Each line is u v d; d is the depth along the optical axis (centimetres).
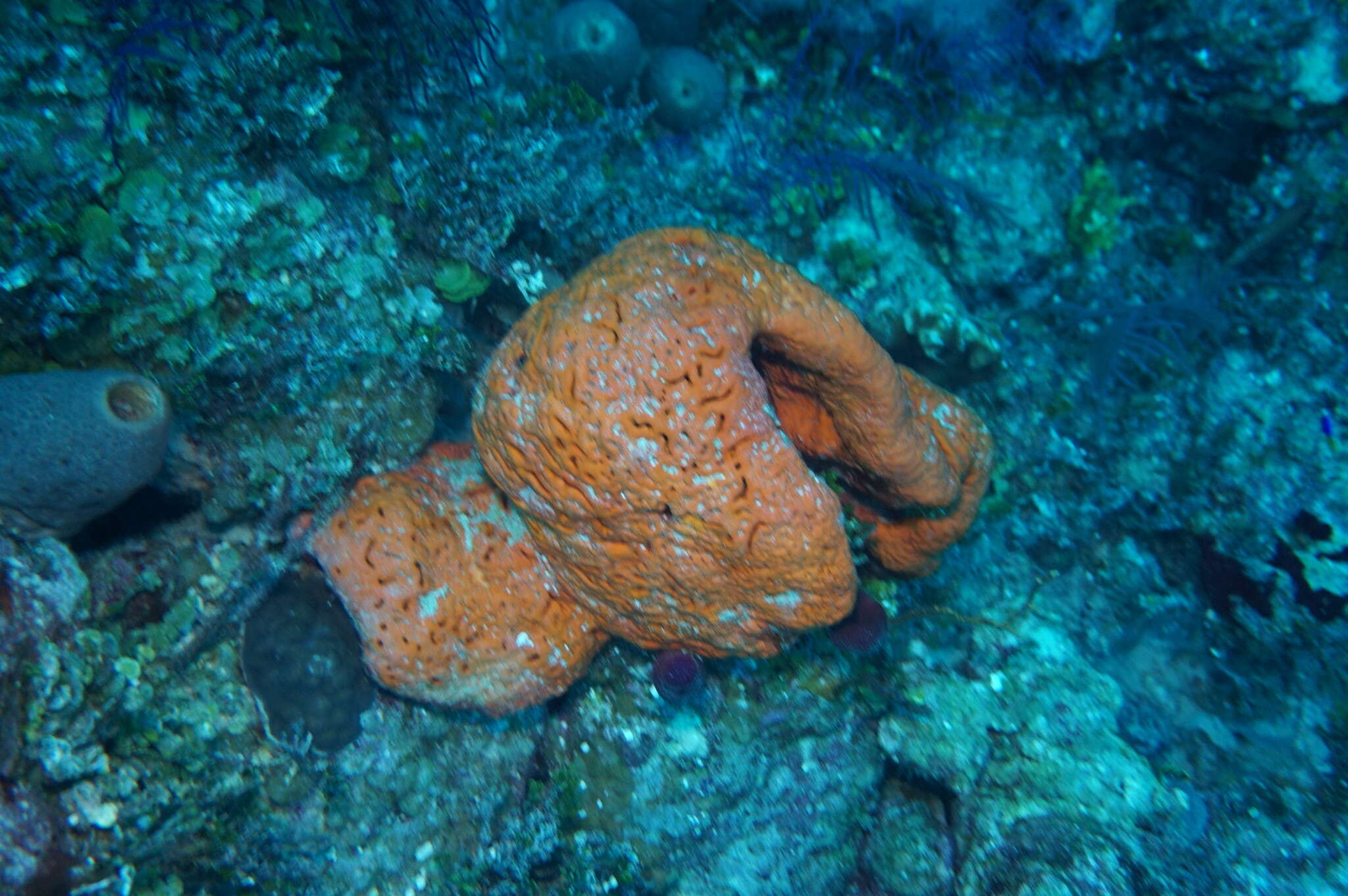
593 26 75
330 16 56
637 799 73
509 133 66
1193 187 104
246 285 53
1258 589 93
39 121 47
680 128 84
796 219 87
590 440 50
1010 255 98
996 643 88
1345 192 95
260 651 56
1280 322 97
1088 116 102
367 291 58
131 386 47
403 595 56
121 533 54
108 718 48
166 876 50
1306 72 92
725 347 51
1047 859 73
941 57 92
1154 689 97
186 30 50
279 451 57
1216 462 95
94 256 49
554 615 61
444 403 66
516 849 68
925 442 62
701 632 57
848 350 56
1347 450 92
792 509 51
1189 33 95
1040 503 96
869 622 65
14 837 43
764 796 76
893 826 81
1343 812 86
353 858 60
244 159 54
